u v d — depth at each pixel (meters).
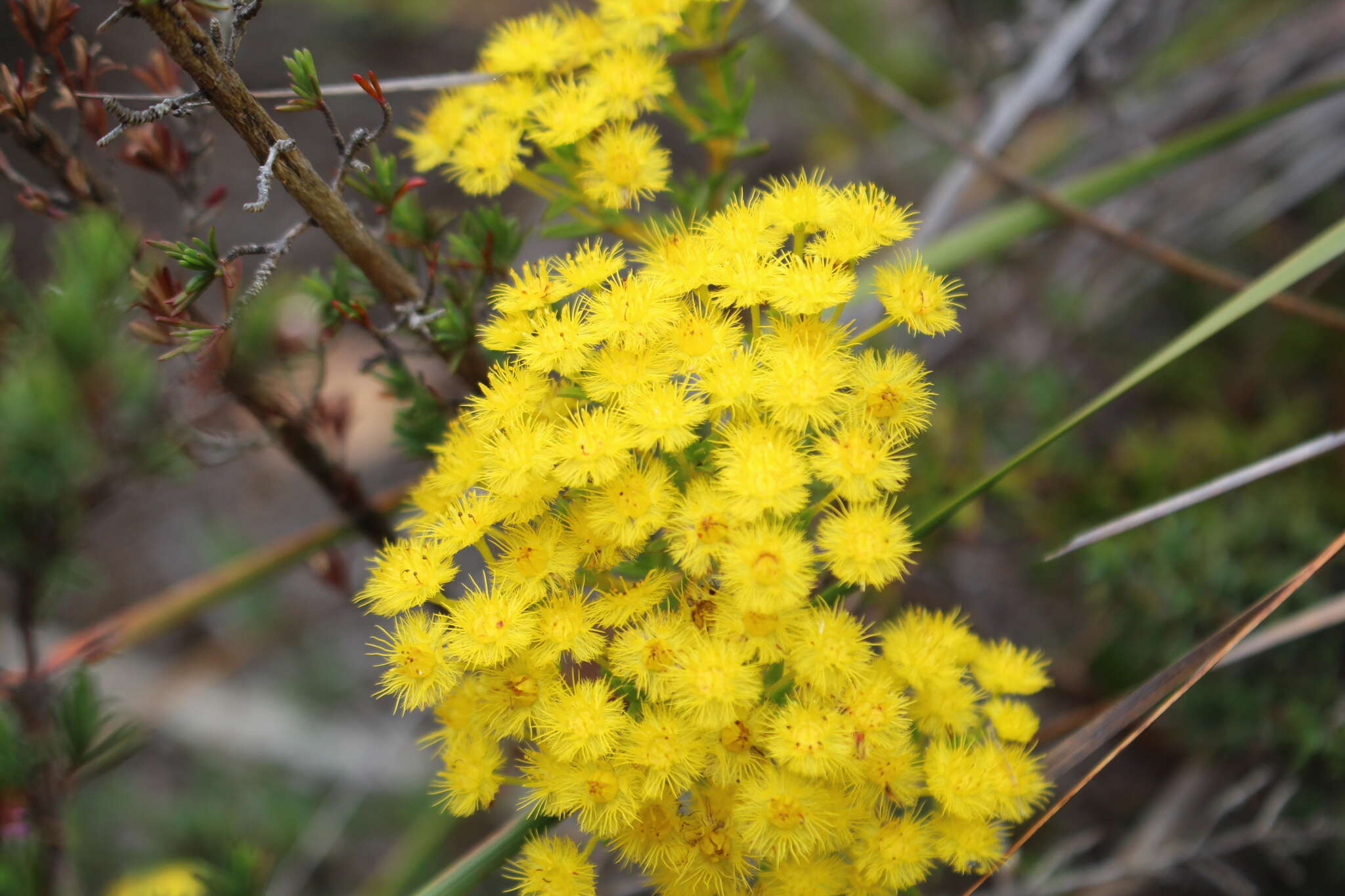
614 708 0.20
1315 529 0.30
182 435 0.22
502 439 0.20
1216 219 0.38
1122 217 0.39
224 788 0.36
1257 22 0.41
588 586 0.21
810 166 0.46
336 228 0.21
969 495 0.23
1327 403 0.35
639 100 0.23
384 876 0.32
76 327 0.19
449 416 0.24
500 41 0.24
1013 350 0.40
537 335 0.21
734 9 0.24
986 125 0.38
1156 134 0.40
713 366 0.20
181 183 0.24
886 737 0.20
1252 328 0.37
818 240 0.21
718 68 0.24
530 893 0.21
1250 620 0.22
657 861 0.21
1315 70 0.38
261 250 0.21
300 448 0.24
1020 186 0.30
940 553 0.33
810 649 0.20
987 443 0.36
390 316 0.24
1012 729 0.21
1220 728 0.29
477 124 0.23
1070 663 0.33
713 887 0.21
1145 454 0.33
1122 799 0.33
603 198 0.23
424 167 0.23
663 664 0.20
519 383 0.21
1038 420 0.36
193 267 0.21
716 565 0.20
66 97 0.23
